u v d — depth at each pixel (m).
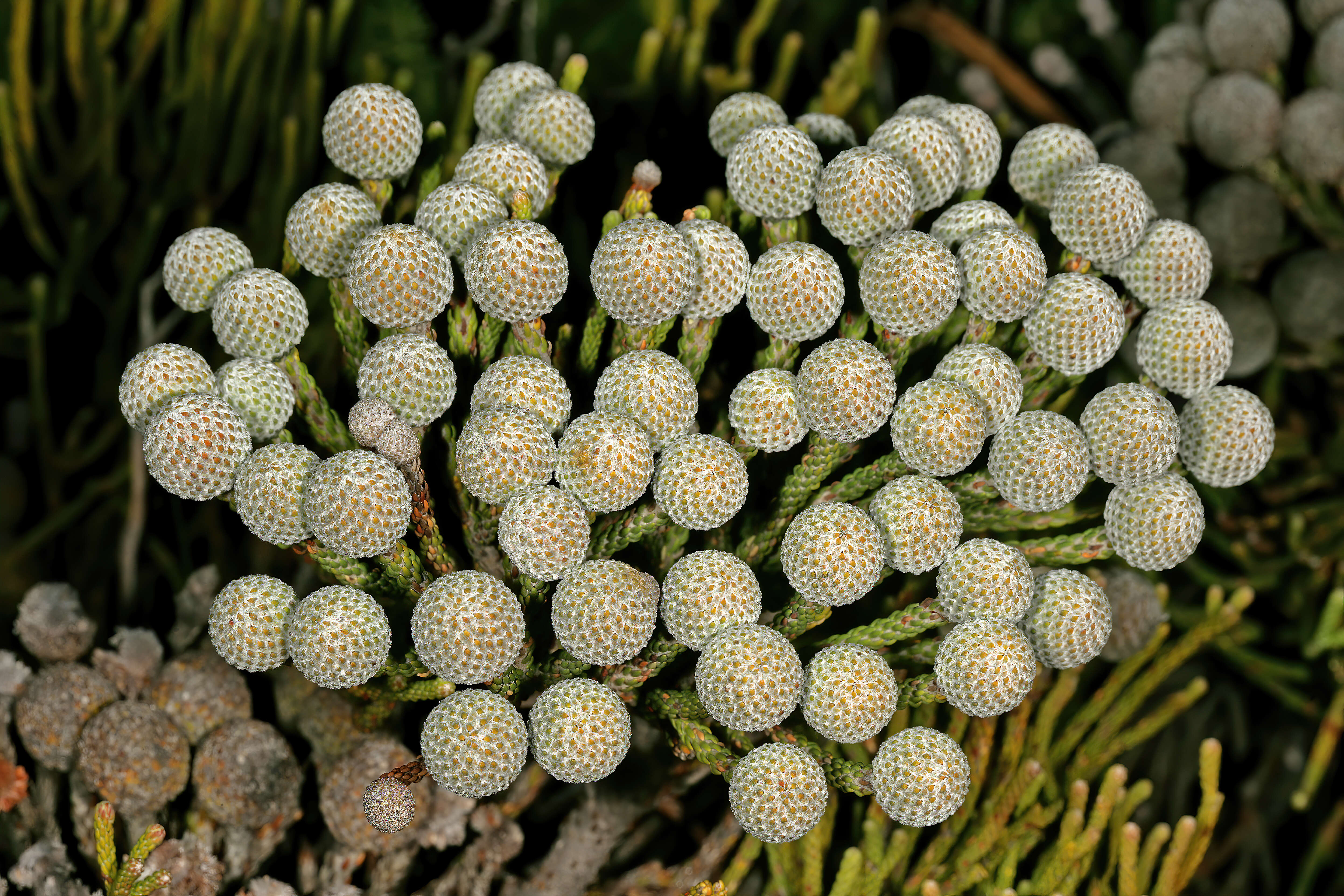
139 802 0.44
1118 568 0.46
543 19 0.55
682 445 0.42
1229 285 0.50
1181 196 0.51
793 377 0.43
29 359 0.52
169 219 0.53
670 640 0.43
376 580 0.43
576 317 0.51
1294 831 0.51
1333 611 0.49
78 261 0.51
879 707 0.42
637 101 0.52
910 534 0.42
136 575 0.50
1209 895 0.51
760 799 0.42
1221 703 0.51
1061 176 0.44
